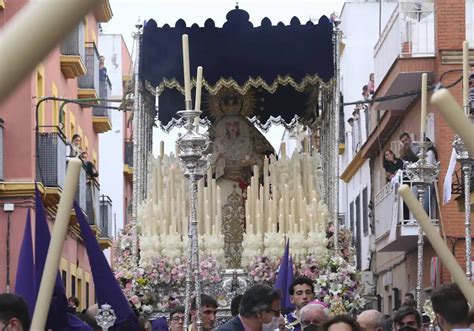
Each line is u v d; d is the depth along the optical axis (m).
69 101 22.86
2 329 6.50
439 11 29.69
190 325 12.05
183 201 15.76
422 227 4.00
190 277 11.75
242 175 16.81
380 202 35.28
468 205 10.87
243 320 9.42
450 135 28.75
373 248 39.06
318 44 15.91
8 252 29.45
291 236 15.44
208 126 17.03
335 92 15.96
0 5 28.12
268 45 15.87
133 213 15.73
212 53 15.79
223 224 16.55
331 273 15.05
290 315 12.97
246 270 15.42
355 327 7.23
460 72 29.58
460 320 6.48
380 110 35.81
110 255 47.12
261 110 17.17
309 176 16.03
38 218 8.61
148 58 15.80
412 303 13.17
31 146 29.73
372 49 47.06
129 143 55.34
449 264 3.93
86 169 35.44
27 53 2.10
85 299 40.03
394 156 34.12
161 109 16.59
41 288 4.29
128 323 9.14
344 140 48.34
